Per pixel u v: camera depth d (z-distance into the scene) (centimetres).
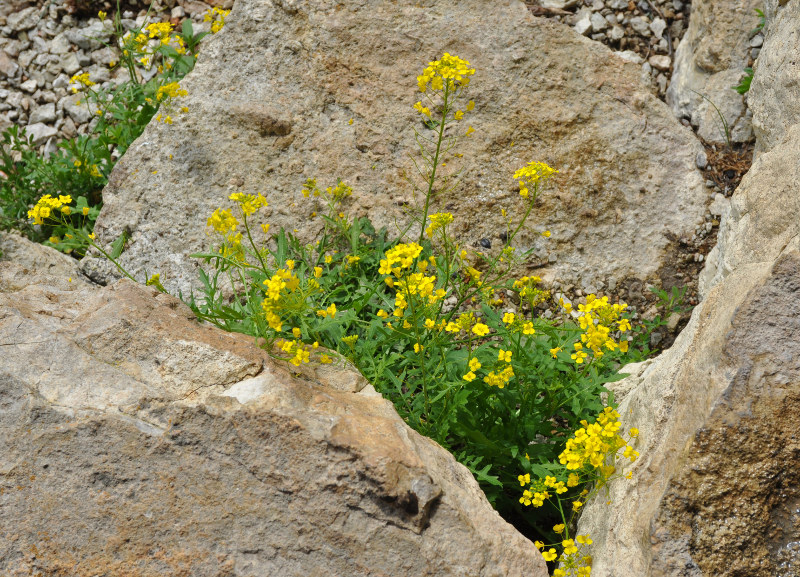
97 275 438
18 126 574
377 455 267
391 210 451
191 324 309
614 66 487
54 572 261
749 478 251
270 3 486
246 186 454
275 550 264
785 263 267
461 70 350
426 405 322
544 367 331
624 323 300
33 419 274
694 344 288
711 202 459
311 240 441
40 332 292
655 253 449
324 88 474
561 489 287
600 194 457
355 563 263
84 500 267
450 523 268
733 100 478
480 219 451
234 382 288
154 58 574
